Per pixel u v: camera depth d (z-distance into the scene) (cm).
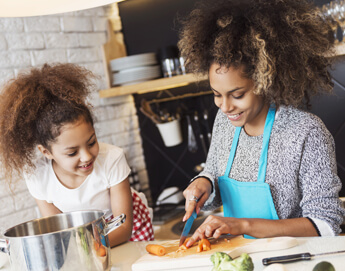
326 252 101
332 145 123
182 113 270
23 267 100
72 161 129
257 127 133
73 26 249
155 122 267
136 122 287
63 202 147
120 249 129
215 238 115
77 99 126
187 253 112
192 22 127
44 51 232
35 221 116
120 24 281
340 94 221
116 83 258
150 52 274
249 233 116
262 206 127
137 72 250
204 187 137
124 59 250
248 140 135
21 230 112
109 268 108
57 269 98
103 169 144
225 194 139
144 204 177
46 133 125
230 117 123
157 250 114
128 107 281
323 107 226
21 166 135
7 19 216
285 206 125
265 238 113
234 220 117
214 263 88
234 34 115
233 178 136
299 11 117
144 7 273
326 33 123
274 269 84
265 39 114
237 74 115
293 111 126
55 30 239
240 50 114
